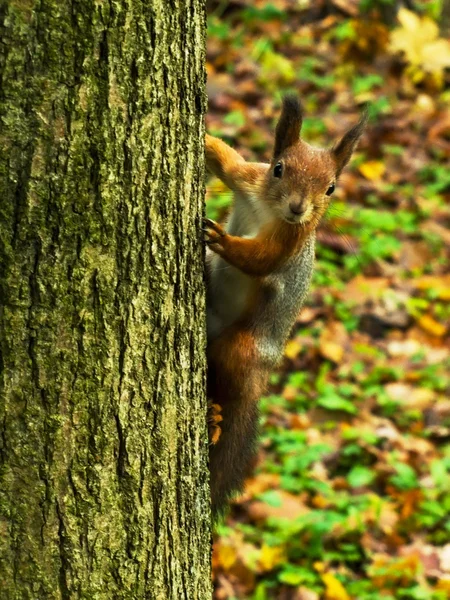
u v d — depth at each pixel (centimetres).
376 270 1677
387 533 1174
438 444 1362
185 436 621
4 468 548
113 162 547
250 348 802
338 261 1691
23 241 532
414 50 2192
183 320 612
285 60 2197
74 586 573
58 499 561
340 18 2409
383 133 2011
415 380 1464
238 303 807
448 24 2330
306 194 775
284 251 778
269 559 1114
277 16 2406
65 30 521
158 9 552
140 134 557
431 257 1734
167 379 601
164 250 586
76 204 539
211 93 2042
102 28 530
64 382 553
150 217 572
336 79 2186
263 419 1340
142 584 601
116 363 568
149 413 591
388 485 1255
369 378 1453
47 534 562
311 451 1262
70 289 546
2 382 541
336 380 1453
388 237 1742
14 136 521
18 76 517
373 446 1323
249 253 757
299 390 1412
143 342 581
